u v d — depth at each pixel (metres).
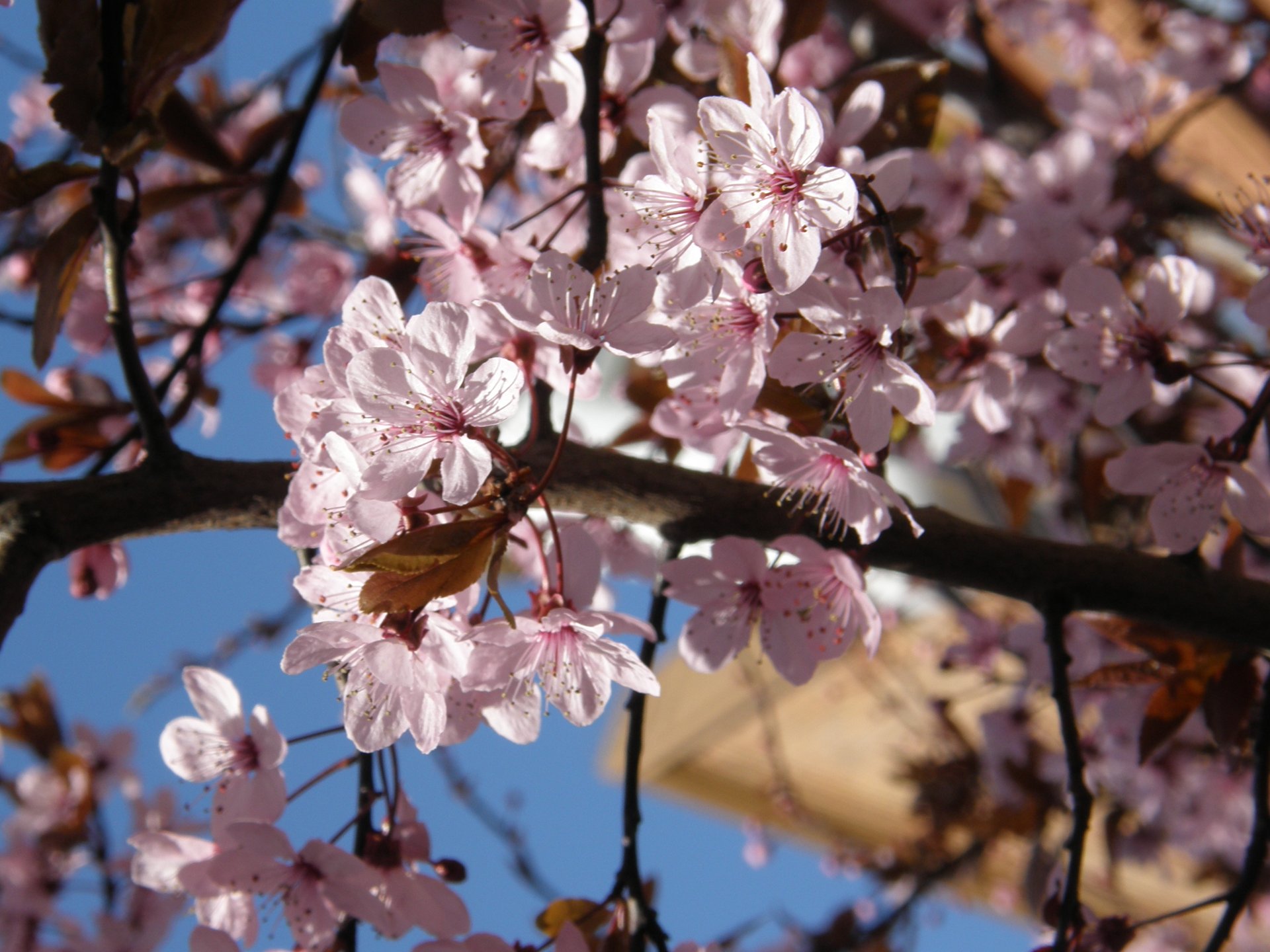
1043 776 0.50
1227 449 0.32
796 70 0.38
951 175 0.45
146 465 0.30
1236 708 0.33
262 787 0.30
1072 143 0.43
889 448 0.30
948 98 0.63
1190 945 0.76
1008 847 0.74
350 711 0.28
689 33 0.36
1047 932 0.34
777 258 0.28
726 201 0.28
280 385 0.46
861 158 0.31
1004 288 0.39
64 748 0.44
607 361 0.40
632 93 0.34
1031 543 0.33
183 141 0.38
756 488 0.32
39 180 0.31
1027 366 0.40
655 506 0.32
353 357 0.27
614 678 0.28
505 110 0.32
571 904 0.31
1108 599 0.32
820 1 0.36
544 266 0.28
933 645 0.93
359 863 0.29
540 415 0.32
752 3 0.36
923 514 0.32
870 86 0.32
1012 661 0.74
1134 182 0.53
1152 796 0.49
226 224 0.44
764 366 0.29
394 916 0.30
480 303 0.28
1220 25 0.63
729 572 0.31
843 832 0.99
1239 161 0.70
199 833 0.34
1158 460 0.32
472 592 0.28
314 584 0.28
